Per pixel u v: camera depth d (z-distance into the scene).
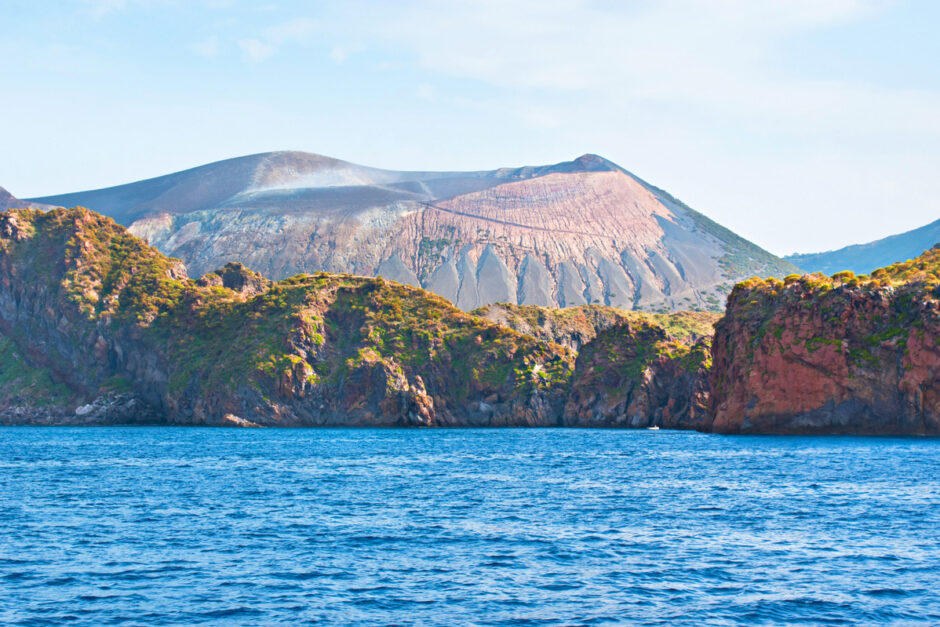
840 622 37.53
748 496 73.81
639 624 37.38
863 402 151.12
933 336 146.62
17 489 82.12
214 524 60.59
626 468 102.94
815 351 154.62
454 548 52.00
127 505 70.56
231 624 37.66
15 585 43.62
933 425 146.50
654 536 55.34
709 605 39.88
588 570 46.38
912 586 42.66
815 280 162.50
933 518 60.69
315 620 38.12
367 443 169.50
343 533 56.97
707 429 187.75
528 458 123.31
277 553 50.78
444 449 147.38
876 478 85.00
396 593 42.06
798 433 155.50
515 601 40.66
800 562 47.75
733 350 173.50
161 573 46.00
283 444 166.12
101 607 40.03
